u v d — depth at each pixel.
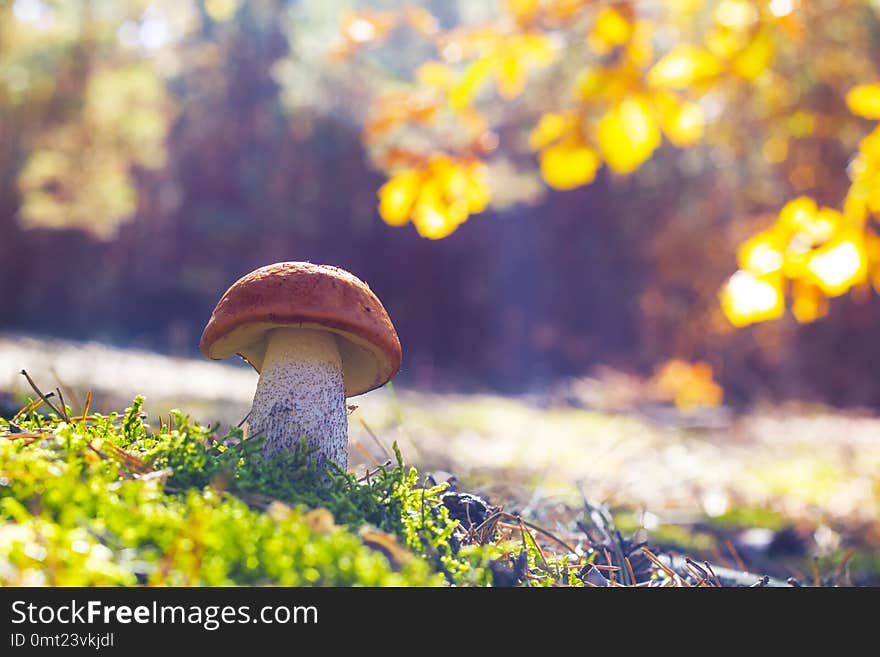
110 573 0.51
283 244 5.91
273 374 0.64
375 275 6.33
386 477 0.62
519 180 3.71
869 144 0.76
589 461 1.75
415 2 6.94
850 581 0.77
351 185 5.80
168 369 3.23
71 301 5.64
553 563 0.63
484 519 0.65
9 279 5.39
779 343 5.39
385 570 0.53
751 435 2.83
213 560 0.52
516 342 6.49
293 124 5.74
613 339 6.48
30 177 4.62
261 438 0.62
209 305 5.91
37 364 2.46
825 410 4.45
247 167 5.70
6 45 4.34
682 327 6.05
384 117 0.92
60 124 4.65
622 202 5.80
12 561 0.50
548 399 4.29
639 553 0.71
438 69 0.93
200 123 5.84
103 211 4.78
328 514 0.55
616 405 4.25
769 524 1.24
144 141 4.87
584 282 6.41
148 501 0.55
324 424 0.64
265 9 5.78
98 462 0.57
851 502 1.52
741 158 2.71
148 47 5.55
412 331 6.47
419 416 2.36
